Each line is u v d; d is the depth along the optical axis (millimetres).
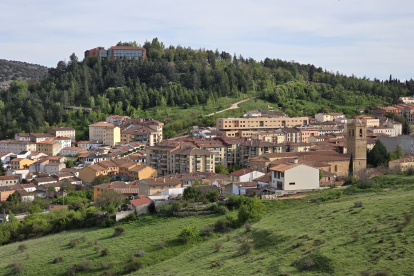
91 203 197500
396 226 88312
